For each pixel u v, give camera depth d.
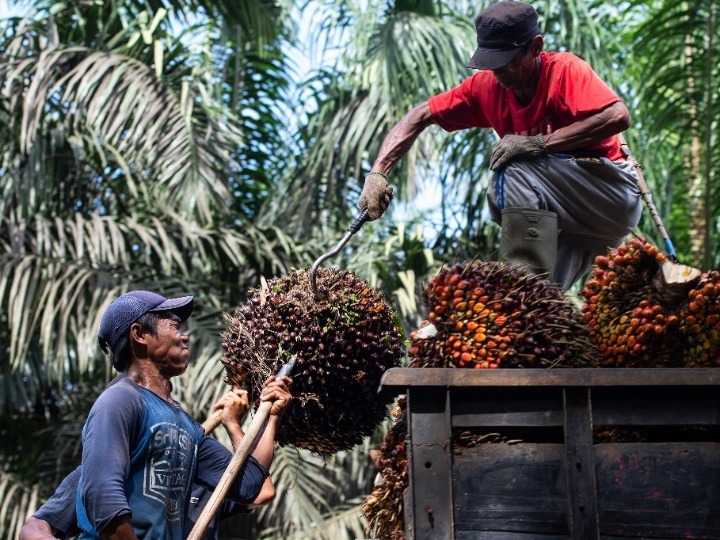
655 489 2.58
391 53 9.22
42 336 8.09
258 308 3.20
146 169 9.08
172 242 8.66
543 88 3.53
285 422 3.21
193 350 8.12
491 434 2.70
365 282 3.25
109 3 9.70
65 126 9.10
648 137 8.70
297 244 9.55
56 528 3.14
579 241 3.69
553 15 9.02
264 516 8.91
